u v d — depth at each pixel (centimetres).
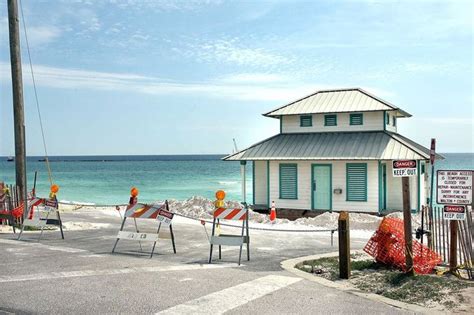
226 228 2062
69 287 902
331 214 2400
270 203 2873
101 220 2262
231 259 1277
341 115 2897
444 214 1102
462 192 1077
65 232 1716
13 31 1792
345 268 1061
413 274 1048
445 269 1180
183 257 1277
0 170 15150
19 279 955
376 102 2842
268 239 1733
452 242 1122
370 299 891
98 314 750
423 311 823
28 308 771
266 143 2983
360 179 2677
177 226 2083
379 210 2627
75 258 1190
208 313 767
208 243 1546
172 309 782
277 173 2858
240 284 966
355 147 2691
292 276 1063
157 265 1140
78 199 5325
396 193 2748
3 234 1602
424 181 3028
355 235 1956
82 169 15575
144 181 8862
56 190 1579
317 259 1288
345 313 791
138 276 1008
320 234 1923
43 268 1062
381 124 2798
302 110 2958
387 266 1185
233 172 12731
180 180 9119
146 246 1446
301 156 2738
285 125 3047
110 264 1127
